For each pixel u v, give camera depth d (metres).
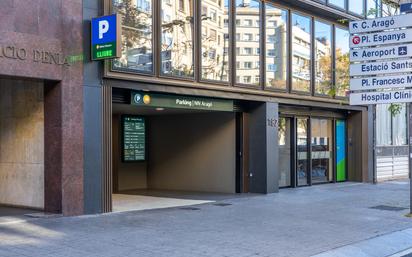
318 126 20.62
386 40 13.37
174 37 13.95
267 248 8.72
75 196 11.52
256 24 16.70
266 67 16.95
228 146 17.39
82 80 11.67
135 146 18.52
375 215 12.73
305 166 19.72
